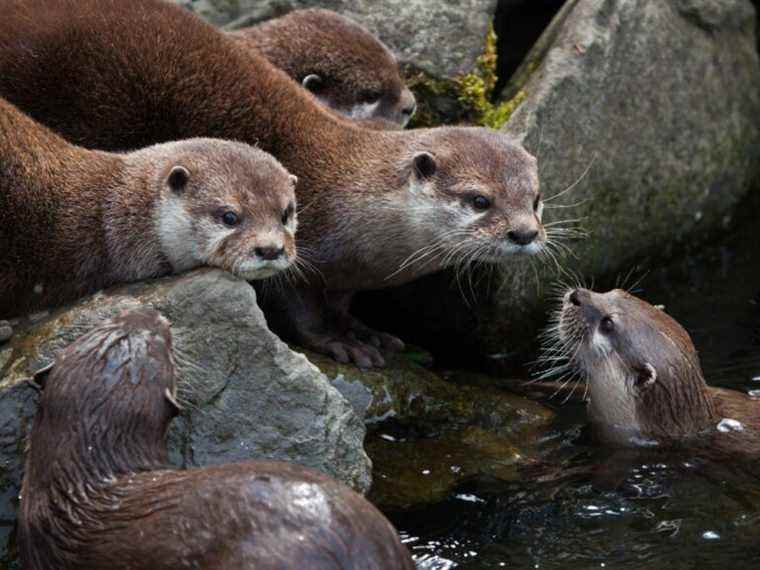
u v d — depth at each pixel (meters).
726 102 17.02
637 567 9.62
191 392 10.23
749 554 9.81
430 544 10.04
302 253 12.55
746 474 11.41
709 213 16.81
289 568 7.36
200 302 10.35
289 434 10.37
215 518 7.75
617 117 15.53
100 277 11.12
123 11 12.74
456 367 13.83
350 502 7.71
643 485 11.17
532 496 10.92
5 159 10.91
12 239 10.91
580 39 15.30
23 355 10.16
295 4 16.11
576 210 15.05
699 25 16.75
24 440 9.90
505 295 14.12
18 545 9.02
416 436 12.00
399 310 14.52
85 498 8.52
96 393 8.79
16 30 12.38
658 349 12.41
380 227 12.41
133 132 12.47
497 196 11.98
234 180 10.81
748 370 13.43
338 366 12.26
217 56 12.80
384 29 15.84
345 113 14.77
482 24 15.86
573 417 12.70
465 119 15.54
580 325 12.93
